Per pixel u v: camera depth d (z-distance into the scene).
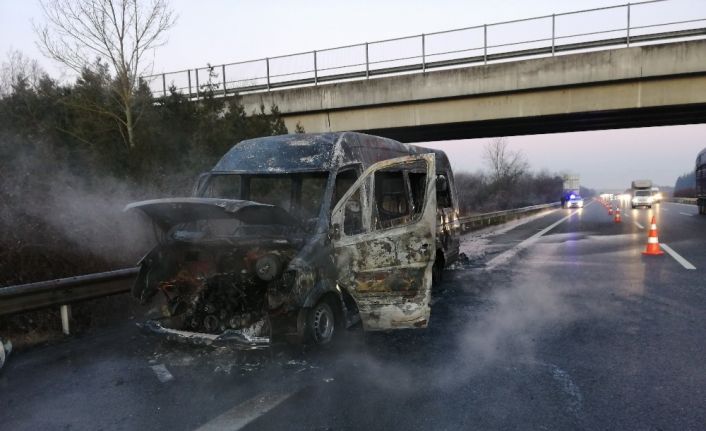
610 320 6.07
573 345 5.16
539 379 4.25
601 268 9.88
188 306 5.35
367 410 3.70
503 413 3.63
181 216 5.30
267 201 6.39
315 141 6.00
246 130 10.77
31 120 9.91
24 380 4.44
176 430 3.45
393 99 18.47
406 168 7.33
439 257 8.51
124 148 9.72
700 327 5.68
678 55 15.98
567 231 18.73
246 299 5.10
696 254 11.27
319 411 3.69
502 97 17.98
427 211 5.25
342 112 19.42
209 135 9.92
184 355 5.00
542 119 18.70
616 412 3.62
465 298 7.50
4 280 6.08
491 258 11.73
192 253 5.35
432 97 18.16
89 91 10.29
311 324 4.67
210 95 11.57
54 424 3.59
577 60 16.80
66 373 4.60
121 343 5.52
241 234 5.65
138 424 3.55
